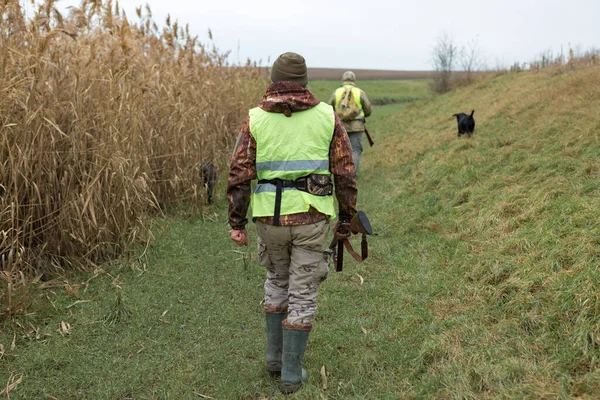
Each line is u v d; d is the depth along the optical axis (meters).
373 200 6.72
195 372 2.86
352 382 2.67
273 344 2.77
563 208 4.06
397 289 3.88
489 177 5.86
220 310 3.68
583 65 14.05
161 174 6.12
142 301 3.78
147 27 7.46
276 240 2.52
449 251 4.38
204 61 8.60
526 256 3.62
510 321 2.96
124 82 5.29
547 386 2.26
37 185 4.09
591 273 2.92
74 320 3.47
